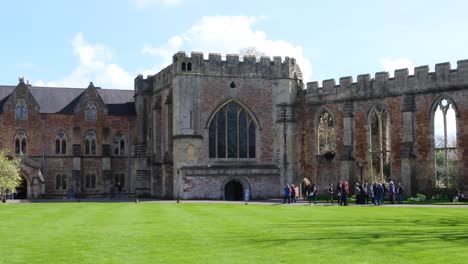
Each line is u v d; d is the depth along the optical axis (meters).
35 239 21.56
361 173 53.66
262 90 60.66
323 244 19.70
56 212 35.81
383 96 53.53
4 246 19.84
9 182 55.94
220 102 59.22
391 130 52.97
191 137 58.06
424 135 50.81
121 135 74.50
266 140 60.56
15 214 34.12
